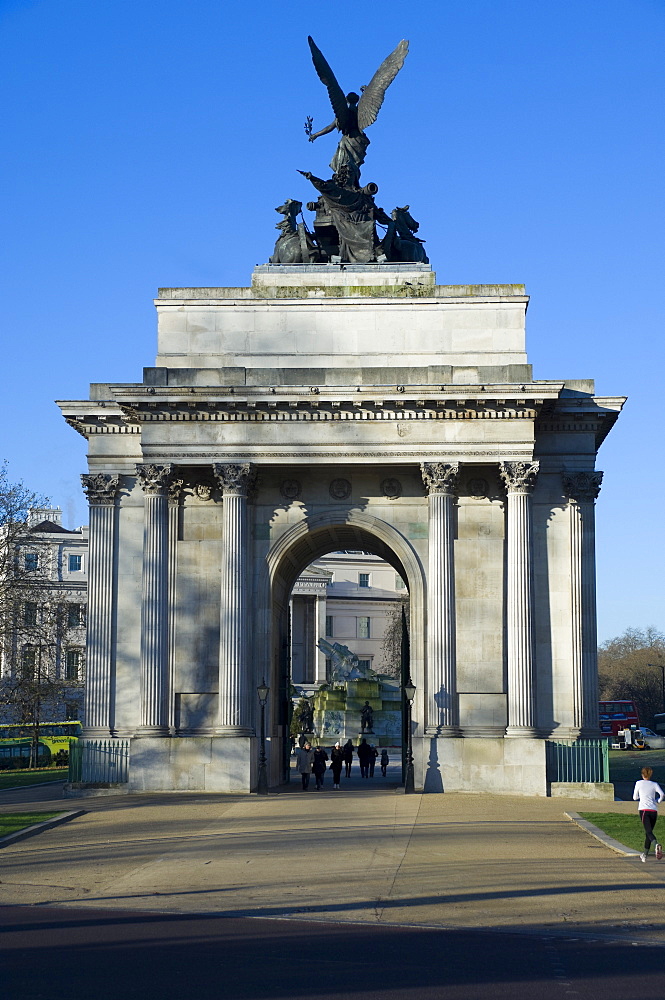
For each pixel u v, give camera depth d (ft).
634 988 122.42
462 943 144.56
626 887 180.45
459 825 259.39
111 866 205.87
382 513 361.51
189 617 357.82
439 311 367.04
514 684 342.44
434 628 347.15
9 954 137.49
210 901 172.65
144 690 348.18
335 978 126.21
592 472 362.74
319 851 219.41
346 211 382.22
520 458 345.72
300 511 362.53
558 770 344.08
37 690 570.46
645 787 209.05
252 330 368.48
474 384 342.64
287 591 404.98
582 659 356.59
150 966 131.44
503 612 352.28
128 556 369.30
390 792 346.95
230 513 349.20
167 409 350.02
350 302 368.27
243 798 321.93
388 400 344.08
